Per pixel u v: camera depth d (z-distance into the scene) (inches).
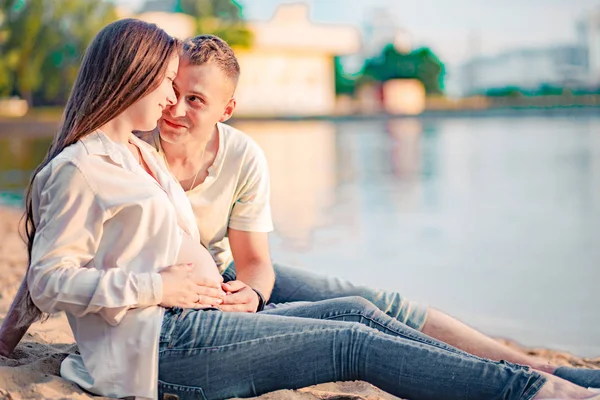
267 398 107.3
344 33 2102.6
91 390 102.3
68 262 99.3
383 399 120.0
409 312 127.8
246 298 115.3
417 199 482.6
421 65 2979.8
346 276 259.9
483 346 125.3
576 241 323.6
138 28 105.8
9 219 368.8
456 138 1139.9
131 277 99.8
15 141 1078.4
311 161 784.9
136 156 113.0
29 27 1803.6
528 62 3107.8
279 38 2009.1
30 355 122.8
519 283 249.8
